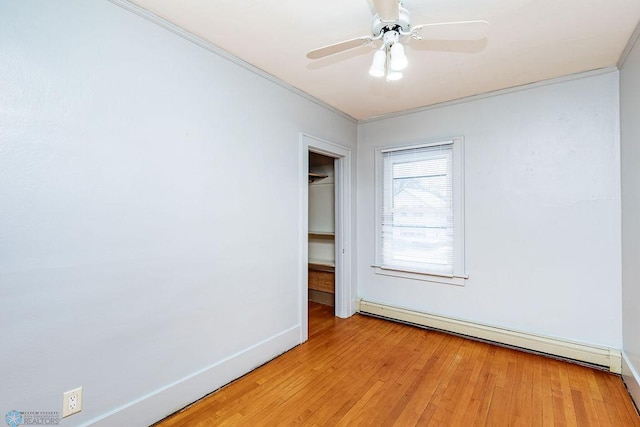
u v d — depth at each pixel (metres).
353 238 3.71
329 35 1.97
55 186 1.42
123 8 1.65
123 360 1.65
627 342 2.17
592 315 2.42
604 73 2.38
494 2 1.63
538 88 2.64
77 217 1.49
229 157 2.21
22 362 1.34
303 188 2.89
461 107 3.04
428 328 3.21
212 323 2.09
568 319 2.52
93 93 1.54
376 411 1.88
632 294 2.05
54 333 1.42
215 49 2.09
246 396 2.03
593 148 2.42
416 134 3.33
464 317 3.02
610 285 2.36
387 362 2.49
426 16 1.75
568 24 1.82
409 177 3.38
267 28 1.89
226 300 2.19
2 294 1.29
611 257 2.36
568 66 2.35
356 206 3.77
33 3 1.36
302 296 2.88
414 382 2.19
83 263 1.51
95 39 1.54
